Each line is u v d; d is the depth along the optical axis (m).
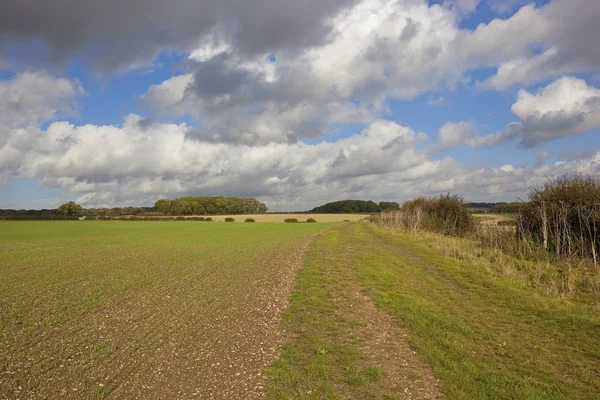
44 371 6.84
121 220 113.00
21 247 30.78
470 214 36.97
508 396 5.79
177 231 56.56
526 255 19.52
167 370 6.87
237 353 7.67
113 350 7.85
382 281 14.41
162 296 12.81
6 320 10.01
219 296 12.80
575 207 18.17
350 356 7.37
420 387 6.13
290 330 9.12
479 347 7.80
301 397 5.84
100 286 14.52
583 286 13.03
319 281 15.04
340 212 181.12
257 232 53.28
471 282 14.14
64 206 124.81
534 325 9.18
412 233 37.22
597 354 7.42
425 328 8.89
